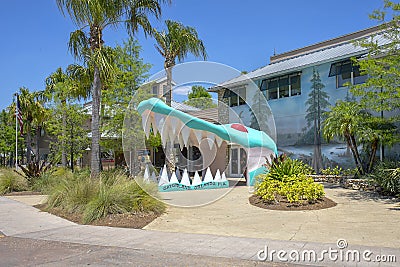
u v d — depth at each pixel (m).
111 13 14.00
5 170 18.73
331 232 7.29
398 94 11.50
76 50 15.09
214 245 6.52
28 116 29.89
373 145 15.05
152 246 6.57
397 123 15.05
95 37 14.51
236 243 6.62
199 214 9.73
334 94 18.34
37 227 8.50
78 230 8.10
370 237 6.80
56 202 11.01
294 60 22.48
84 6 13.35
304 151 19.58
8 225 8.74
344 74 18.02
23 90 30.12
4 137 38.06
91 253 6.16
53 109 23.34
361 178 14.72
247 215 9.45
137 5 15.07
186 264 5.39
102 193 9.68
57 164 26.67
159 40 17.98
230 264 5.36
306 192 10.52
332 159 18.27
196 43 18.30
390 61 11.79
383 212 9.31
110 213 9.29
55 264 5.50
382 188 12.84
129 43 18.91
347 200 11.45
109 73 14.74
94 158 14.16
